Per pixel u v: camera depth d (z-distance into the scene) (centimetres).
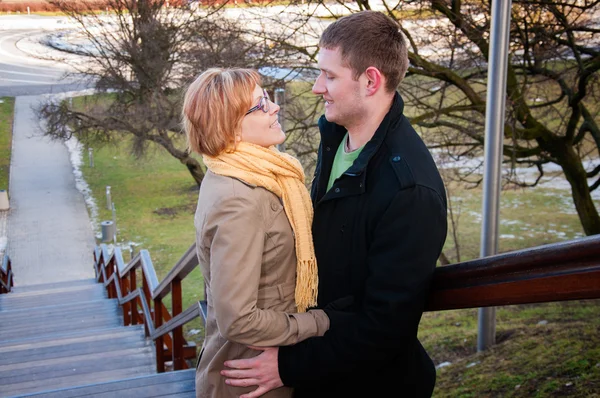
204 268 176
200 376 192
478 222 1617
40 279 1441
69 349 558
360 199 166
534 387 505
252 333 162
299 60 861
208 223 165
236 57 875
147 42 1401
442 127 992
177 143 1761
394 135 167
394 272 153
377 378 178
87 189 2147
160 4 1371
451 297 153
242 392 183
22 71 3566
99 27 1889
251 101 169
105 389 293
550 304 835
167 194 2081
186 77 1001
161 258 1526
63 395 288
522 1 745
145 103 1537
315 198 195
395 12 830
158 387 294
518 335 689
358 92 167
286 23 845
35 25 4531
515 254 133
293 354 168
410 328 156
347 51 164
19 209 1939
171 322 411
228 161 169
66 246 1639
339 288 173
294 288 178
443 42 844
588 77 816
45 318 791
